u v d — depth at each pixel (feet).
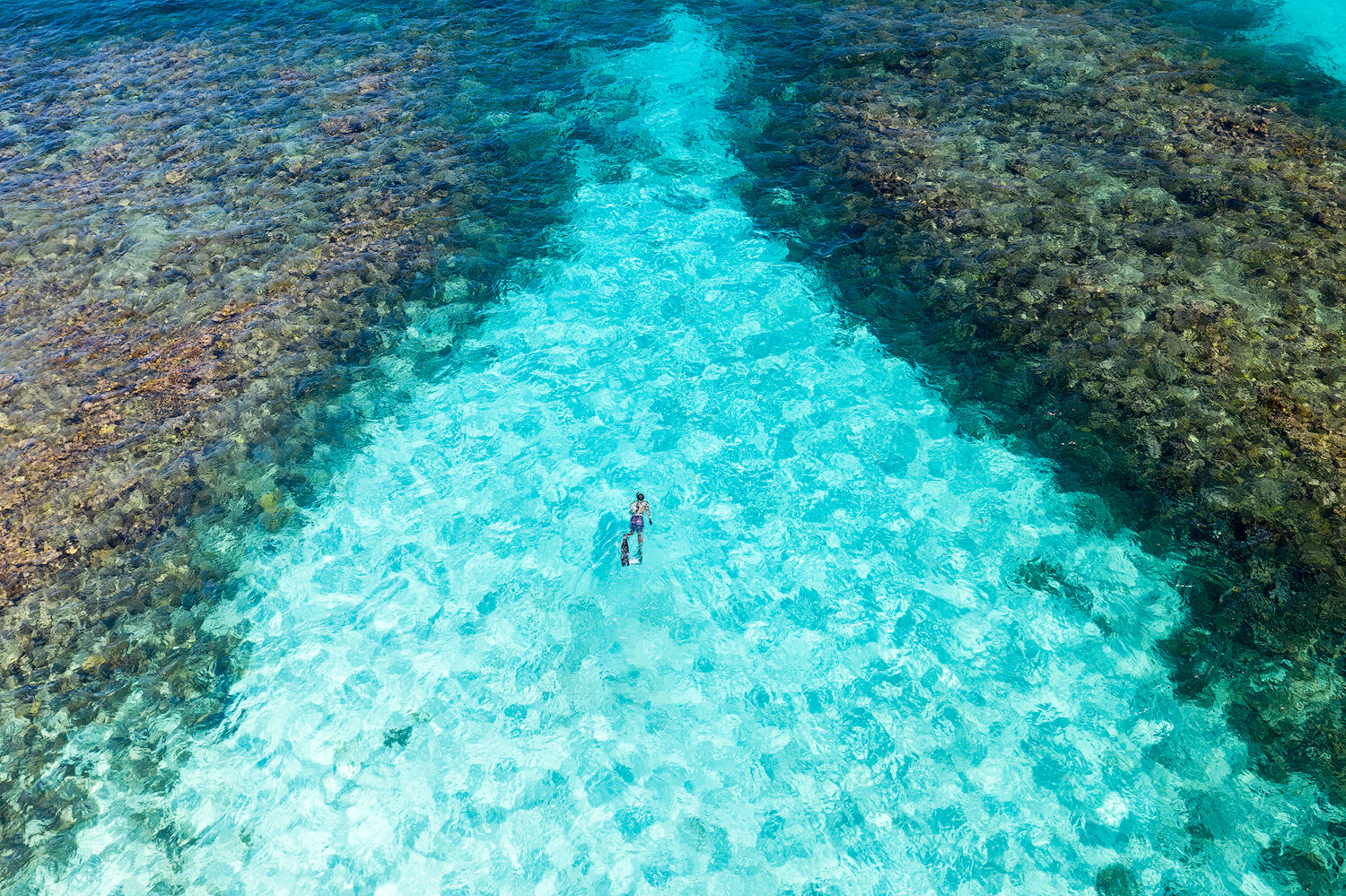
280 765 54.29
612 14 127.95
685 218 92.53
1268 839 47.70
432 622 61.41
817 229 89.35
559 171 99.96
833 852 49.65
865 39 116.98
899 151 96.89
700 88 111.14
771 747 54.13
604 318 82.64
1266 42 108.17
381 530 67.15
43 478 69.56
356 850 50.65
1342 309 72.02
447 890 49.11
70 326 82.43
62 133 107.24
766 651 58.80
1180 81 102.17
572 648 59.67
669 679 57.77
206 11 132.05
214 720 56.34
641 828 51.13
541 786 53.16
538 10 130.00
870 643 58.54
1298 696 52.60
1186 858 47.67
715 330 80.59
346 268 88.28
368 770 54.03
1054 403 70.18
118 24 129.29
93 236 91.81
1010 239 83.76
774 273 85.30
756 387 75.46
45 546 65.21
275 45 123.54
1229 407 66.49
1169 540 60.80
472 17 128.77
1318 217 80.74
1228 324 72.13
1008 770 51.96
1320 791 48.98
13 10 132.67
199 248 90.48
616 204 94.94
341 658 59.52
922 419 71.51
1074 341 73.72
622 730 55.42
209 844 50.90
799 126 103.09
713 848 50.16
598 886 49.03
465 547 65.87
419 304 84.89
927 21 120.06
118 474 70.13
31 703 56.70
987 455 68.28
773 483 68.39
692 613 61.16
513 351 80.53
